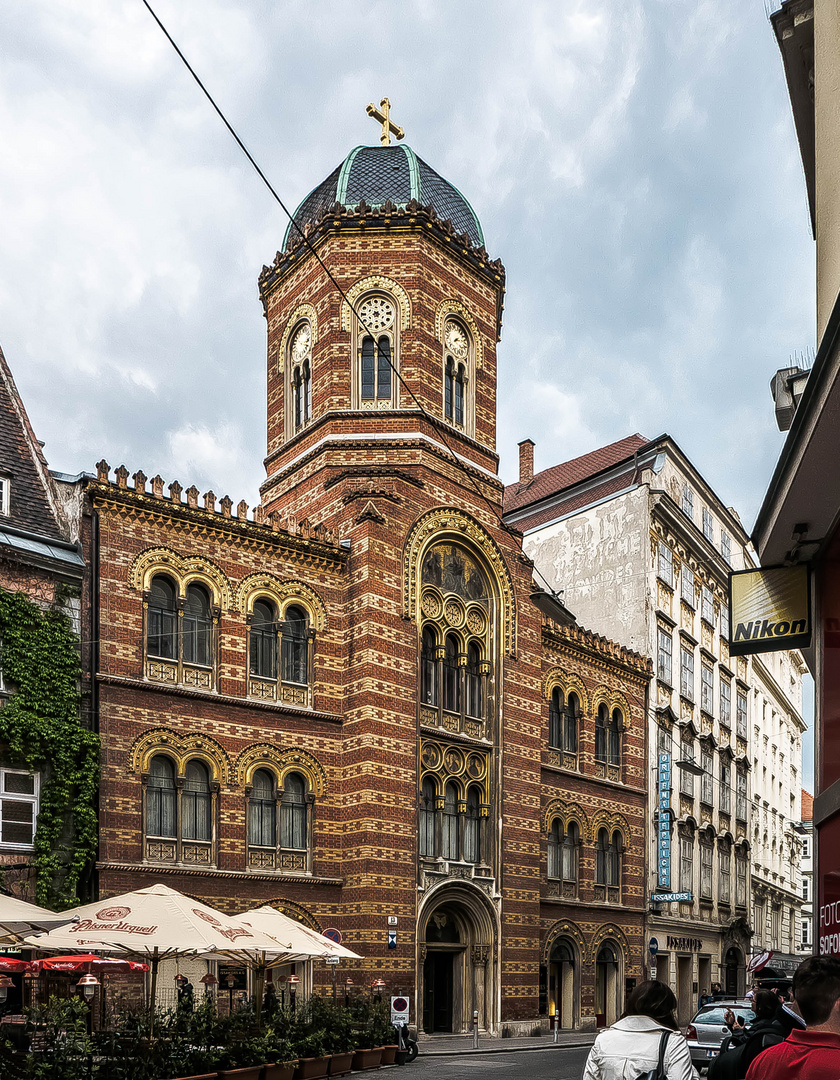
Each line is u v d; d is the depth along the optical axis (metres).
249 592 31.61
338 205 38.06
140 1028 19.00
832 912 11.83
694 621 54.78
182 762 28.98
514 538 39.53
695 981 49.47
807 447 10.49
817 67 12.40
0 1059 16.27
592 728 43.75
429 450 36.53
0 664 25.77
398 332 37.31
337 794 32.38
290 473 38.03
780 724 73.62
